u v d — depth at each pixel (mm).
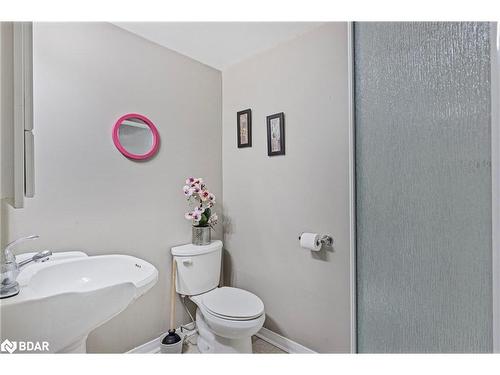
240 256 2244
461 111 705
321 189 1736
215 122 2334
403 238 865
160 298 1924
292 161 1894
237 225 2266
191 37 1896
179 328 2035
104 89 1677
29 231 1381
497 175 601
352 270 1055
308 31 1811
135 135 1815
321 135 1737
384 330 928
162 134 1963
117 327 1706
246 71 2197
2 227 1276
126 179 1766
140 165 1838
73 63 1553
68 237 1513
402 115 872
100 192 1645
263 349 1936
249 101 2176
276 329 1994
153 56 1931
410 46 845
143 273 1383
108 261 1474
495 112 602
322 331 1731
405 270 859
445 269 747
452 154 729
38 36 1436
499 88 593
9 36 745
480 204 664
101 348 1635
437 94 768
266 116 2055
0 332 864
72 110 1544
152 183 1897
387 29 926
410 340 837
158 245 1919
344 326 1626
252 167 2154
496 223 603
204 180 2240
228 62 2268
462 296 704
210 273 2002
